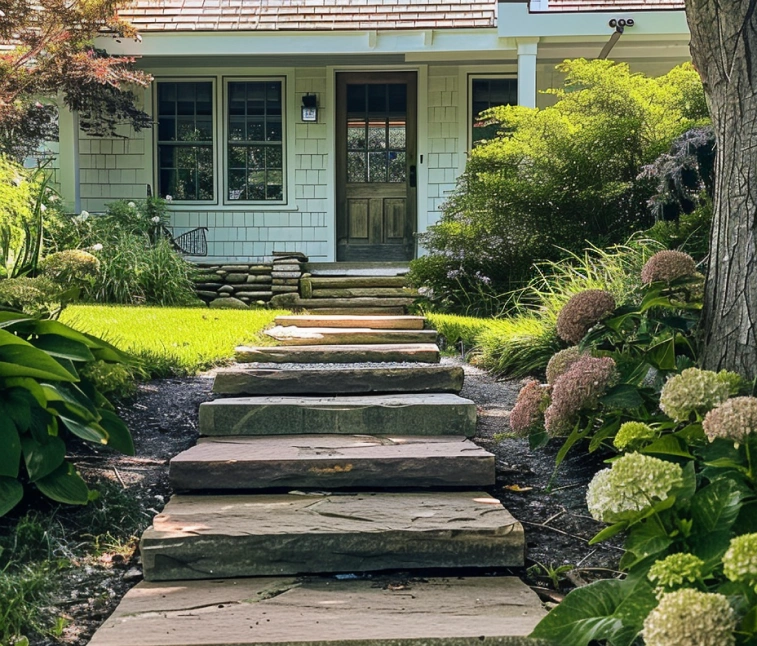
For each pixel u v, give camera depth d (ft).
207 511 10.68
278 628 8.23
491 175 28.96
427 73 40.91
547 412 9.80
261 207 41.45
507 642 7.96
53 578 9.45
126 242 34.53
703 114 27.76
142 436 13.80
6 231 22.91
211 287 36.04
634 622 6.93
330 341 20.38
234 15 37.86
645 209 26.91
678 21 35.19
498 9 35.27
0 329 10.51
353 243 42.04
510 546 9.80
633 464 7.09
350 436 13.50
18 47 34.71
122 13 37.96
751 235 9.68
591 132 26.76
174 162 41.70
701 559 6.91
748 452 7.36
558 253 27.78
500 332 20.40
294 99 41.22
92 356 11.76
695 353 10.47
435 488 11.83
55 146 40.47
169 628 8.23
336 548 9.75
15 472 10.05
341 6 37.96
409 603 8.90
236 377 15.49
